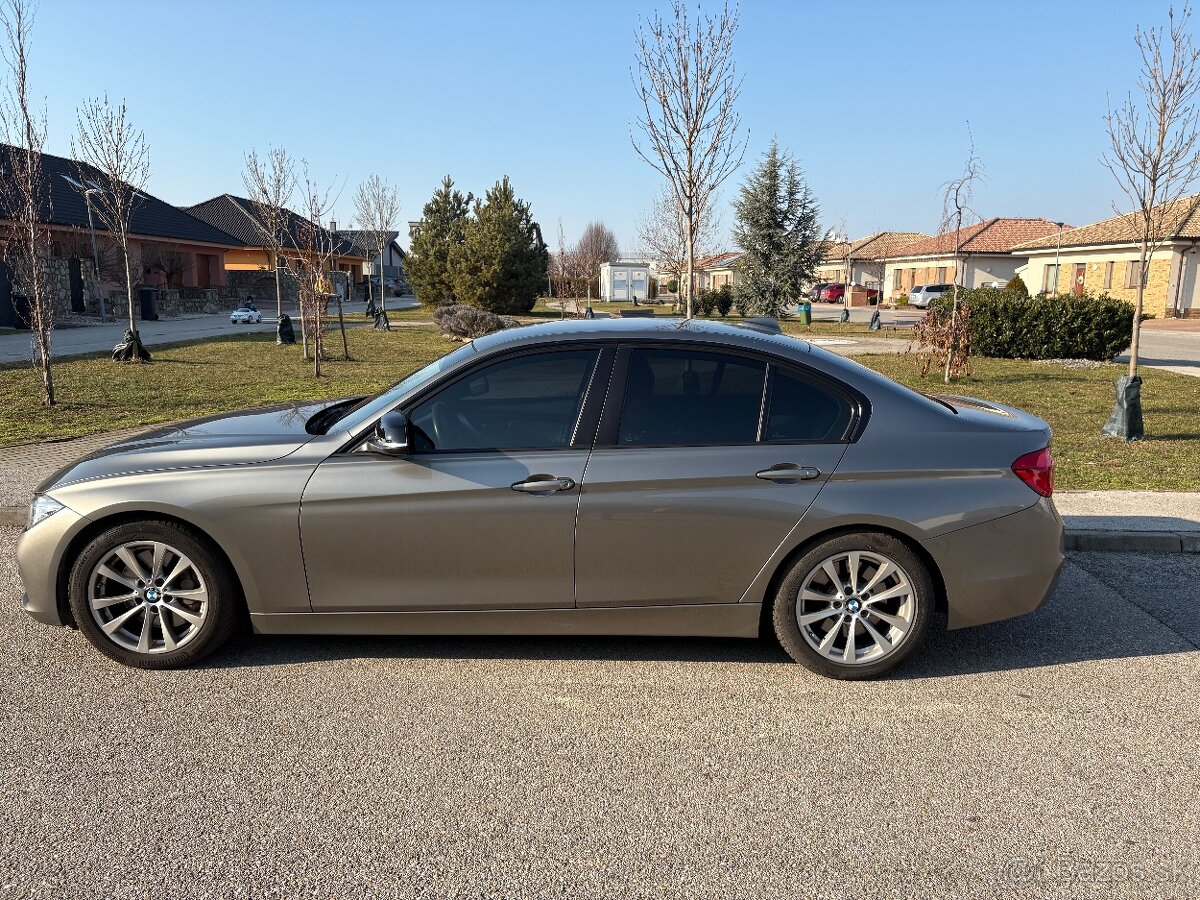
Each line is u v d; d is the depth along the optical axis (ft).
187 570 12.92
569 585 12.73
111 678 12.85
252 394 41.68
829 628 13.05
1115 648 14.33
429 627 12.96
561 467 12.48
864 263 231.91
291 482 12.49
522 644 14.32
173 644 13.00
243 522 12.48
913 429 12.81
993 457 12.78
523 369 12.96
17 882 8.30
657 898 8.21
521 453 12.60
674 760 10.75
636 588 12.77
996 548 12.69
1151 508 21.66
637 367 12.93
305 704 12.12
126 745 10.93
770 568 12.73
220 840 9.00
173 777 10.19
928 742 11.26
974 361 61.62
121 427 32.22
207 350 66.49
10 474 24.59
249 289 161.48
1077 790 10.14
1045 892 8.34
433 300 140.77
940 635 14.93
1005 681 13.10
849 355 65.00
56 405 37.09
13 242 44.45
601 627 13.00
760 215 121.29
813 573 12.79
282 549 12.59
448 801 9.79
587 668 13.44
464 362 13.00
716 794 10.01
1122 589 17.10
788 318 127.44
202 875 8.45
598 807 9.72
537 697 12.44
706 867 8.68
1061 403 41.47
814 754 10.93
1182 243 123.03
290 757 10.69
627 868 8.66
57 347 66.64
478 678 13.03
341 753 10.80
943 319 53.16
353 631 12.98
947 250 178.19
